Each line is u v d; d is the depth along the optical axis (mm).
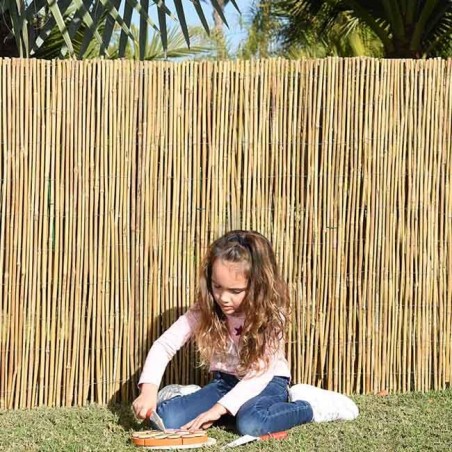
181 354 3598
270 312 3201
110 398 3559
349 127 3580
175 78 3516
